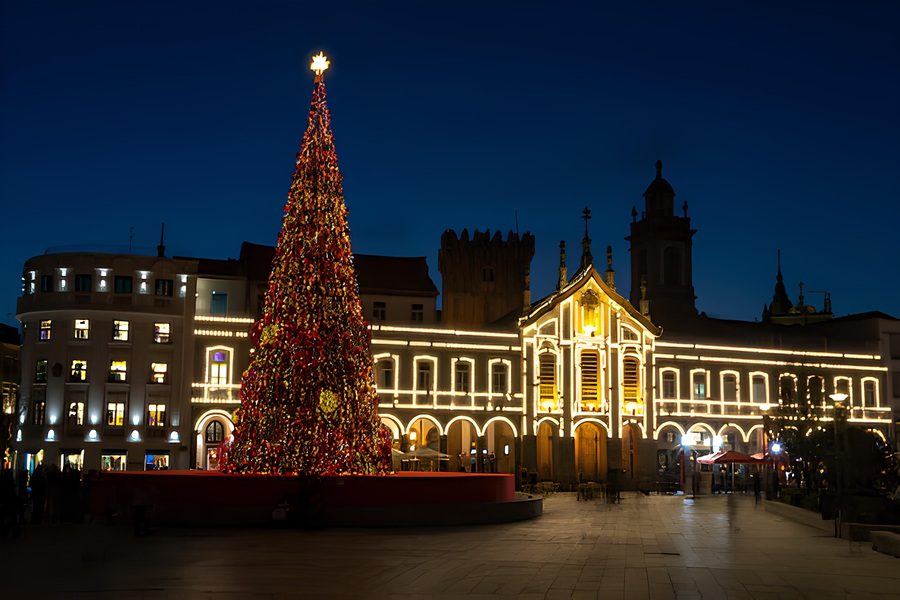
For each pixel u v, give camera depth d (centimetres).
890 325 8650
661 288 9394
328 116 3938
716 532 3434
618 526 3688
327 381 3741
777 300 12294
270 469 3706
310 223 3834
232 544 2842
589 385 7631
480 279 9038
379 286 7738
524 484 6756
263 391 3769
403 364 7181
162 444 6556
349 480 3516
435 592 1911
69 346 6562
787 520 4078
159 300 6712
